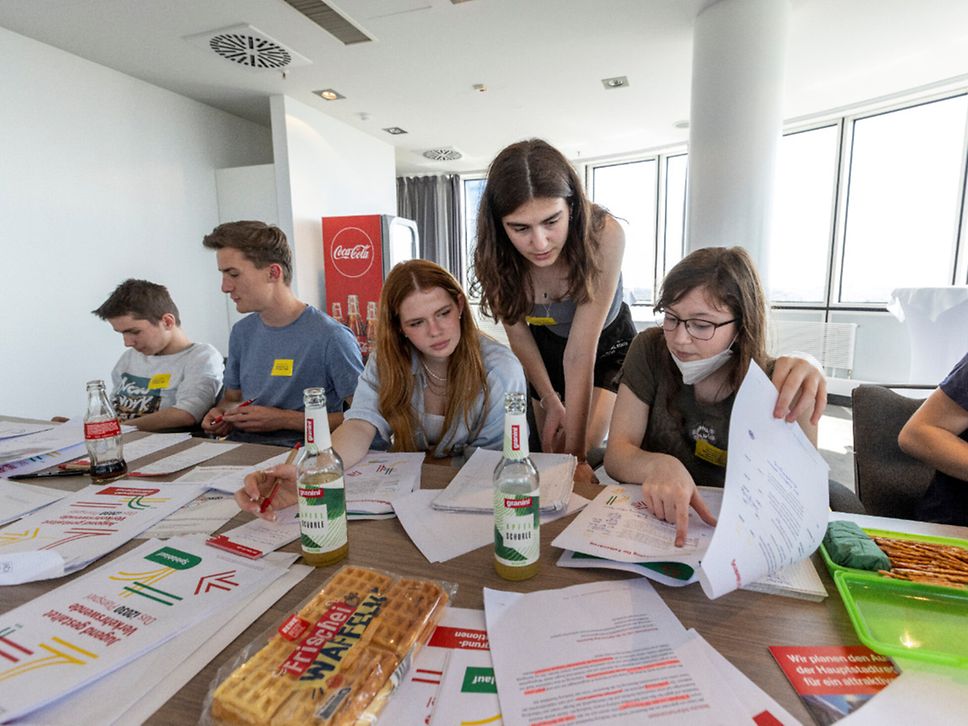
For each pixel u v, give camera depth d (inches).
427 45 129.4
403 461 43.8
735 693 18.5
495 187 51.9
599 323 60.4
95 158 134.0
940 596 23.9
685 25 121.6
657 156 244.4
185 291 161.0
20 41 117.5
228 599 24.5
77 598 24.5
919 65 147.3
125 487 39.1
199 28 118.3
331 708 17.2
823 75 153.9
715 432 44.1
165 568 27.2
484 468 40.9
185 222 160.6
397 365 48.5
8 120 115.7
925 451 41.6
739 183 115.5
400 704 18.4
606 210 62.3
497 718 17.7
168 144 154.7
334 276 177.6
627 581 25.8
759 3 108.9
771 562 23.2
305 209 173.9
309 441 27.6
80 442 48.7
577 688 18.8
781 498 25.0
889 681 19.1
